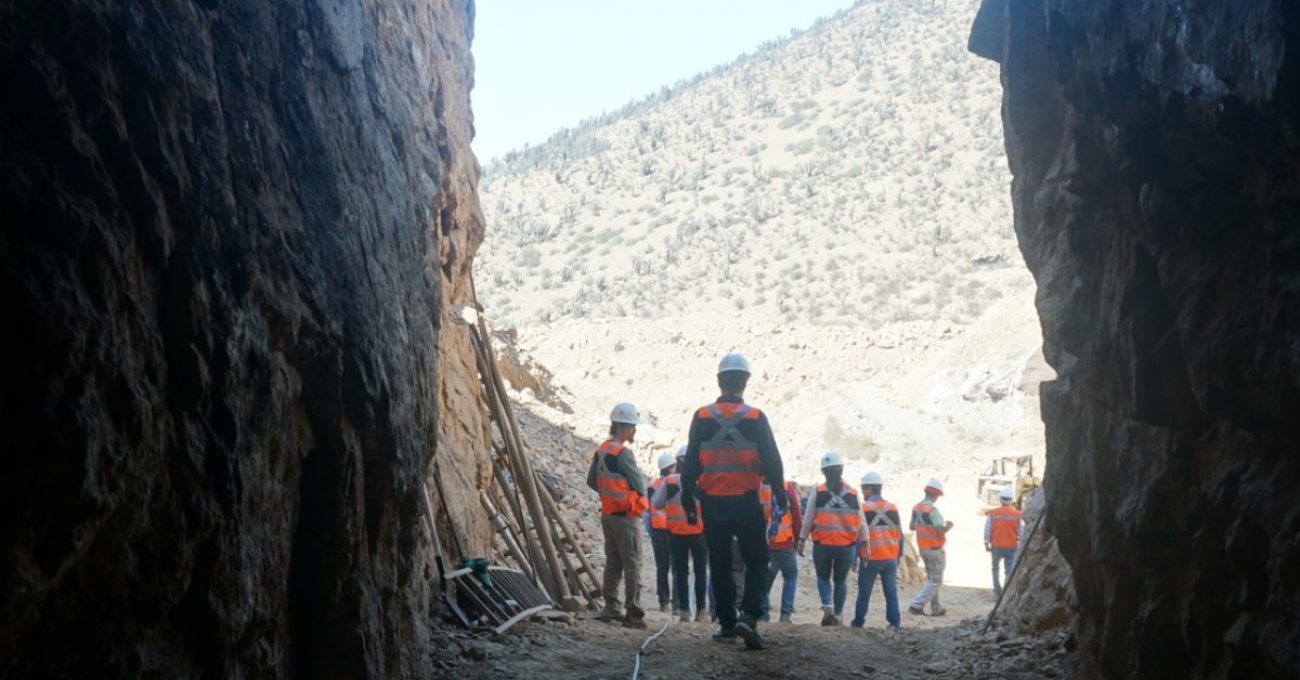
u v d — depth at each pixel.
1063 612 8.54
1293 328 3.64
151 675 3.59
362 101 5.89
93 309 3.22
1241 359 4.00
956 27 125.69
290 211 4.79
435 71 10.67
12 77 3.18
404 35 8.11
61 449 2.98
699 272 75.62
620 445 10.51
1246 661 4.06
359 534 5.20
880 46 126.62
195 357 3.79
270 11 4.87
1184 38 3.91
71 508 3.04
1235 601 4.37
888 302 64.00
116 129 3.52
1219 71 3.64
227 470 3.96
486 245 91.56
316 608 4.98
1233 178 3.99
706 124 119.00
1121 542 5.63
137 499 3.43
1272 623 3.77
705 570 11.64
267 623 4.46
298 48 5.08
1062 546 6.87
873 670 7.95
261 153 4.55
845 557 11.55
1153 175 4.59
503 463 12.73
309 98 5.12
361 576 5.27
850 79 120.12
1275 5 3.16
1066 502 6.72
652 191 100.50
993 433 33.97
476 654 7.67
